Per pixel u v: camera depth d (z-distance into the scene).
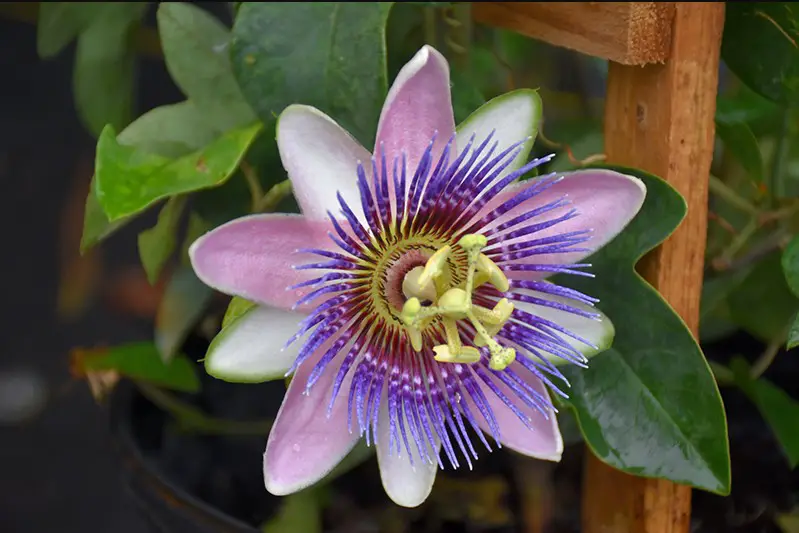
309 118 0.41
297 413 0.42
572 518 0.51
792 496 0.51
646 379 0.45
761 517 0.50
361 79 0.44
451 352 0.42
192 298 0.52
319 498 0.51
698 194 0.44
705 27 0.43
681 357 0.44
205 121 0.48
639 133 0.45
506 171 0.43
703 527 0.50
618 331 0.45
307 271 0.41
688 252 0.45
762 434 0.53
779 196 0.52
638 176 0.44
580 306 0.43
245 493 0.52
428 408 0.43
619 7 0.43
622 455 0.45
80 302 0.74
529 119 0.42
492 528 0.51
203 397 0.56
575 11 0.45
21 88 0.76
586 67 0.59
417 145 0.42
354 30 0.44
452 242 0.43
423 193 0.42
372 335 0.43
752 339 0.56
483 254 0.43
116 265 0.75
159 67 0.74
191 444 0.54
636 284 0.45
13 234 0.75
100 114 0.55
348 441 0.42
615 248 0.45
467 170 0.42
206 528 0.49
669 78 0.43
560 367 0.45
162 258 0.50
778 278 0.52
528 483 0.51
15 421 0.68
